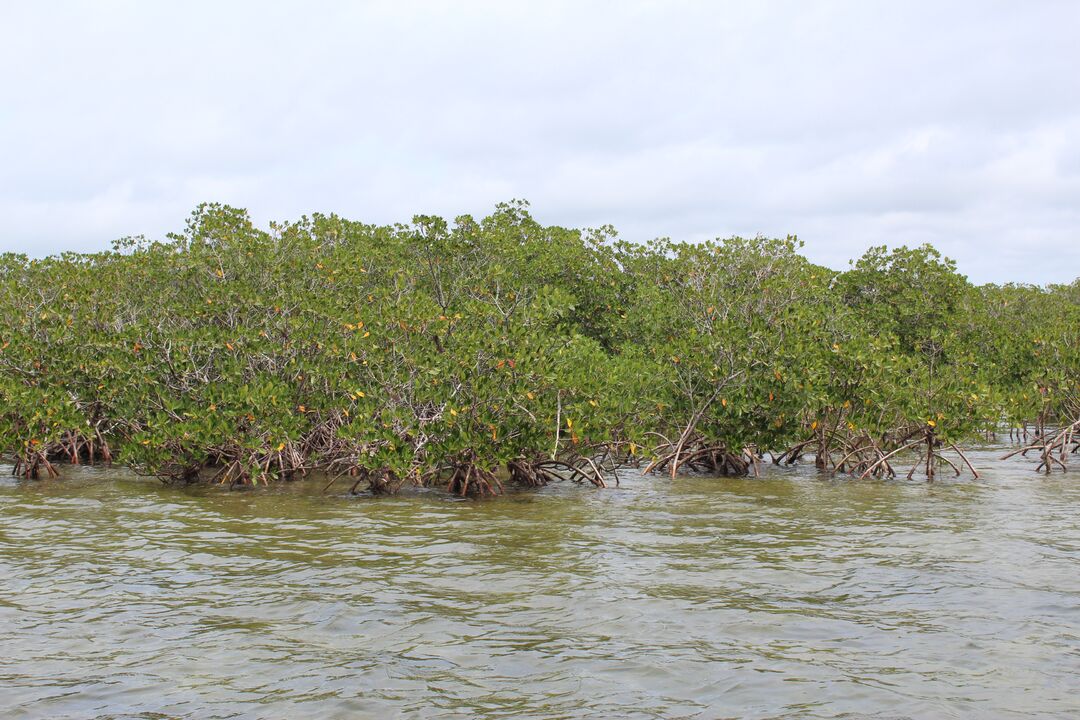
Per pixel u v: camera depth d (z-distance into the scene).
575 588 8.23
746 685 5.90
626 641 6.77
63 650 6.57
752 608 7.60
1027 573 8.73
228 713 5.46
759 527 11.18
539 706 5.58
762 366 16.03
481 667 6.24
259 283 17.70
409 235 21.95
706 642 6.75
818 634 6.93
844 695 5.74
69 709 5.51
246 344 14.94
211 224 17.67
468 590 8.18
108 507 12.57
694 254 21.09
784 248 20.83
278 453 14.95
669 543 10.22
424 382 14.30
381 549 9.90
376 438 13.40
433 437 14.12
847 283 25.64
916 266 25.00
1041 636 6.85
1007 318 27.00
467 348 13.95
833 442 17.56
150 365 14.96
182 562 9.25
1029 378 19.48
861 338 16.73
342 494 13.91
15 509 12.36
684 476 16.44
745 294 19.62
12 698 5.67
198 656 6.45
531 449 14.48
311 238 18.91
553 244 24.88
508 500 13.45
